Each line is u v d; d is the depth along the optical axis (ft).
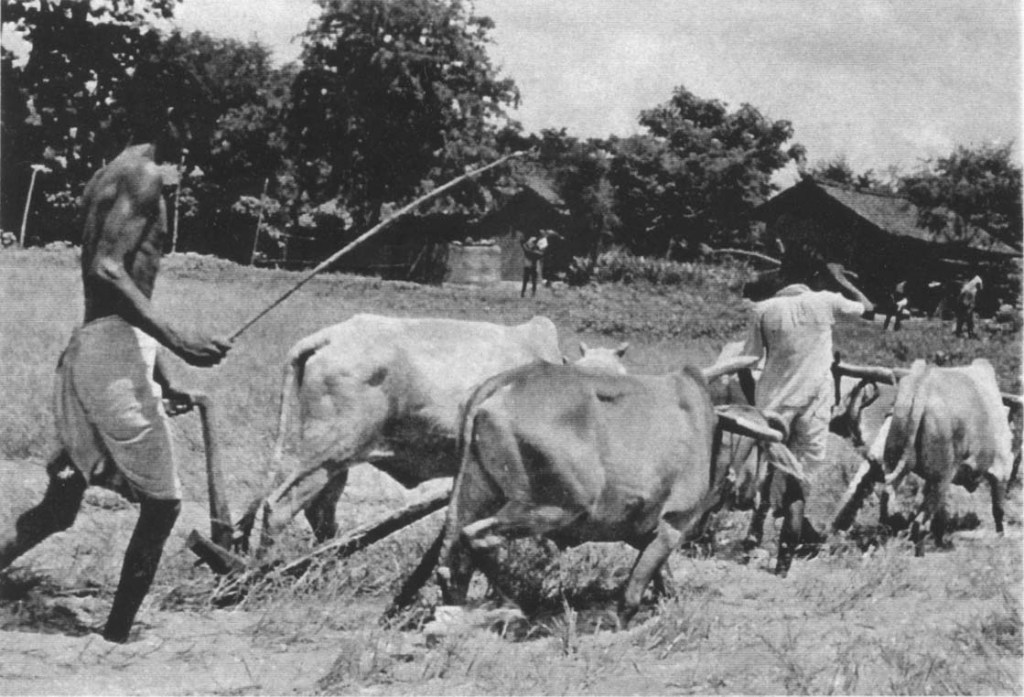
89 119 69.51
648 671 20.06
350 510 29.91
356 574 23.36
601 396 22.02
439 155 106.42
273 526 24.17
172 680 17.84
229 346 19.94
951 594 26.99
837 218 99.30
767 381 29.71
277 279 77.36
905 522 33.17
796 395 29.30
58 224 91.35
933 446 32.01
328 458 24.84
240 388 39.11
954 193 92.89
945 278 93.35
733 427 23.88
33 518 20.36
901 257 95.86
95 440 19.25
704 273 90.12
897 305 74.33
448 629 20.27
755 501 32.30
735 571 28.19
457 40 102.83
